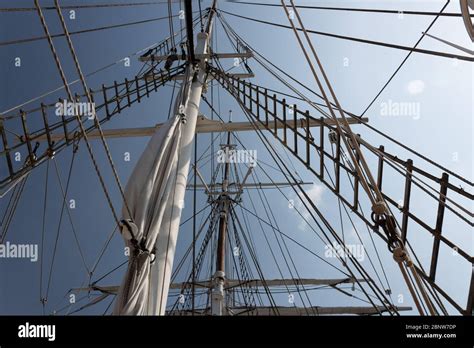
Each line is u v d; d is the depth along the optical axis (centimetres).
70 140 724
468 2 404
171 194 588
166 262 516
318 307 1669
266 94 855
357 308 1620
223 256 1614
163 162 600
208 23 1440
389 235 354
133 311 421
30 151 636
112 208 459
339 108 420
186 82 924
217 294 1426
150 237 506
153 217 525
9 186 579
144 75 1070
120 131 1059
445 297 427
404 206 522
